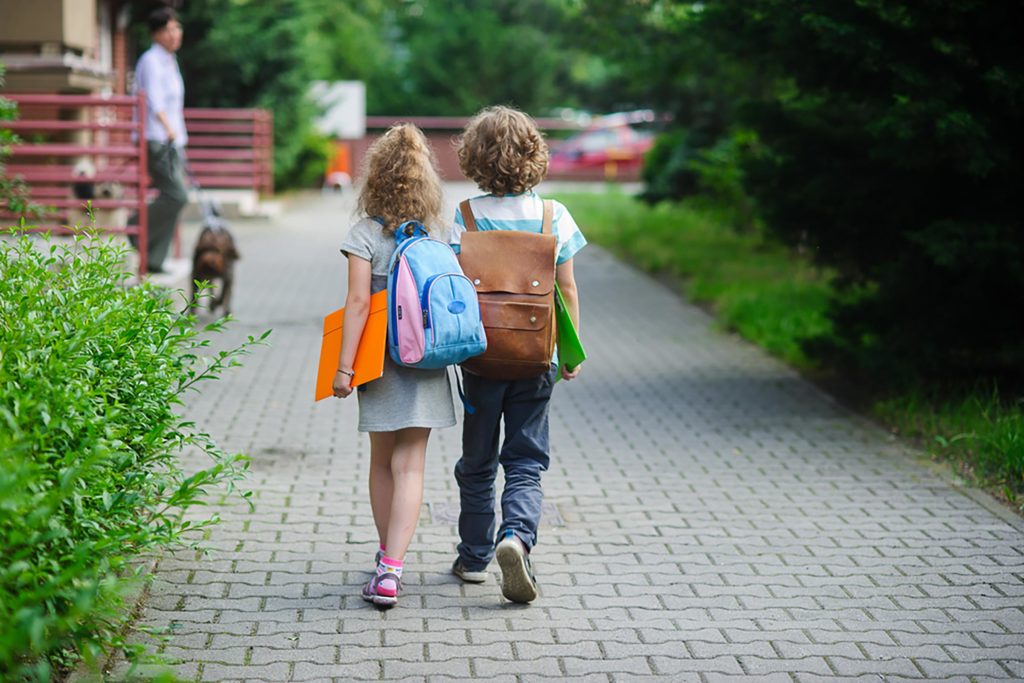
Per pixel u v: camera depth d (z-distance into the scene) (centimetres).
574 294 521
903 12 778
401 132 512
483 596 521
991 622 502
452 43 5181
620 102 2386
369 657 453
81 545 384
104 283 511
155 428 455
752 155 930
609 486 693
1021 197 828
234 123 2828
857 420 861
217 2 2808
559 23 1572
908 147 788
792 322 1188
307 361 1039
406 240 494
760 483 703
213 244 1183
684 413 883
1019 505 661
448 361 486
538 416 517
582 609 509
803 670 452
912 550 589
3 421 379
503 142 508
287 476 695
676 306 1415
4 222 1058
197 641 462
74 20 1447
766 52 875
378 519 530
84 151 1237
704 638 480
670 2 1180
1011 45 795
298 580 532
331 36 4909
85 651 382
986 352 859
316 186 3266
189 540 577
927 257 837
